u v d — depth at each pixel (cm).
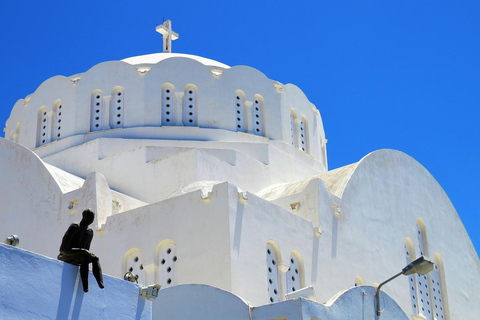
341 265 2800
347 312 2122
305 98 3731
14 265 1468
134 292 1656
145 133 3338
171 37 4141
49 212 2825
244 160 3219
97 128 3431
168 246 2558
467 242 3594
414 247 3244
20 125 3638
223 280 2373
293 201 2859
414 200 3344
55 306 1508
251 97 3506
